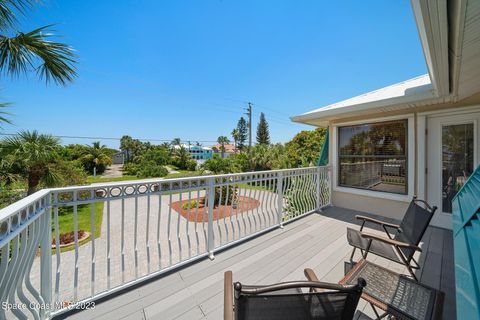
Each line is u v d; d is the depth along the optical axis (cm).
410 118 383
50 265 160
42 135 565
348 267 215
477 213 145
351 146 475
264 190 342
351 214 434
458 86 247
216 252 271
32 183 517
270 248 285
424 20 133
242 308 94
